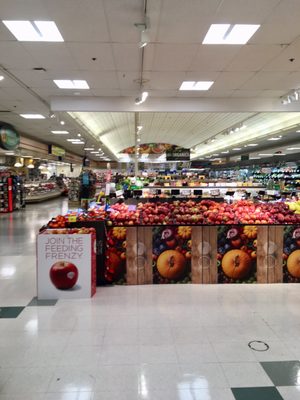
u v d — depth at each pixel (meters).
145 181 15.49
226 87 7.31
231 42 4.83
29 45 4.89
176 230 4.61
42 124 11.98
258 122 13.26
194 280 4.66
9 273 5.35
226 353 2.83
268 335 3.16
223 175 28.44
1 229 10.02
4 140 10.38
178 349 2.89
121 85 7.08
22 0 3.62
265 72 6.26
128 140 24.30
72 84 7.00
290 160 21.11
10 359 2.74
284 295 4.22
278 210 5.00
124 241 4.59
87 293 4.11
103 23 4.20
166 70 6.10
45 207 17.39
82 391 2.32
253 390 2.34
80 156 30.28
